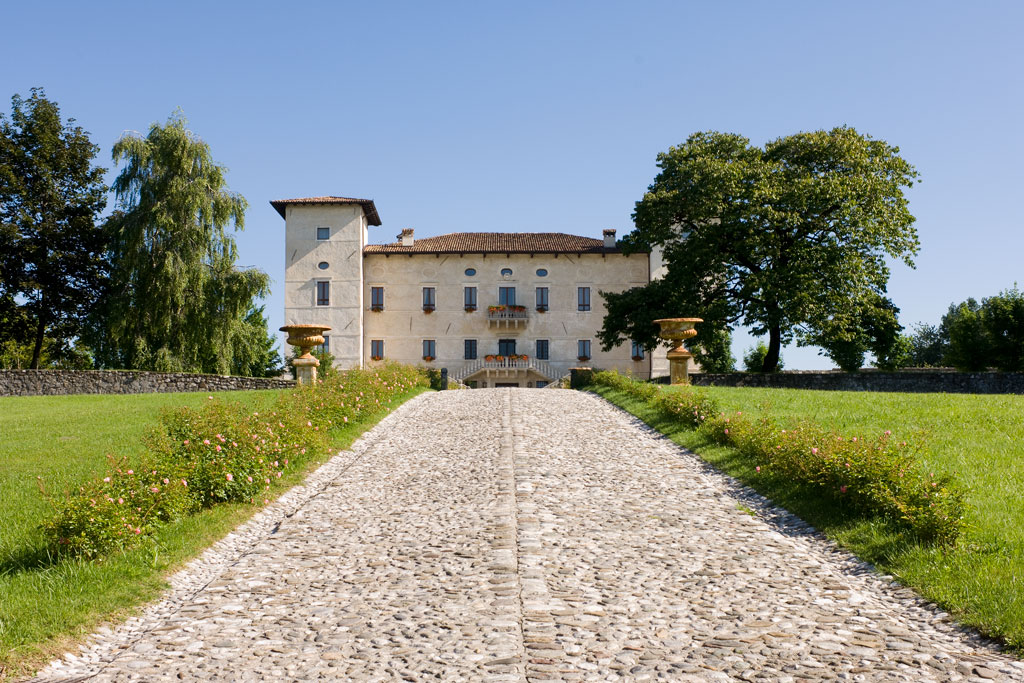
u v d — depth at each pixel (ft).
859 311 118.73
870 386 113.39
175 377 104.99
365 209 176.24
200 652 19.98
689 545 29.37
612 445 53.26
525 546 29.19
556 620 21.63
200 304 124.67
